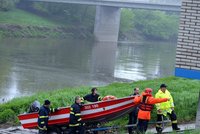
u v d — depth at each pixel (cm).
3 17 10606
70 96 2255
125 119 1905
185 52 1547
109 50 8875
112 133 1794
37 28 10662
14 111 2109
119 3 10694
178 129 1712
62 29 11231
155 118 1942
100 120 1644
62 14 12175
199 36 1520
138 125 1592
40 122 1598
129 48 9806
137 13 14225
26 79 4703
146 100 1570
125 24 12975
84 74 5425
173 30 14888
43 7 12062
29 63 5906
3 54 6544
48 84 4522
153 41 13788
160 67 6694
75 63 6362
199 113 1572
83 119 1630
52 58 6675
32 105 1784
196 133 1488
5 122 2033
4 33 9750
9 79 4606
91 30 11981
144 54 8569
